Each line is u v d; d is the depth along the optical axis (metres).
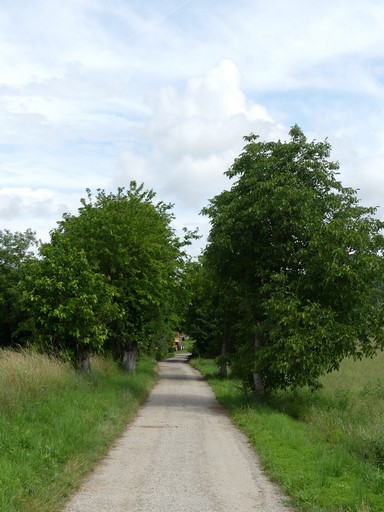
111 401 17.00
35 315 20.58
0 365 15.47
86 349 21.70
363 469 9.55
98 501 8.10
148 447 12.30
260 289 19.59
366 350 18.81
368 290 18.89
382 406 18.31
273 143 20.75
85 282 20.95
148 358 53.66
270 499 8.38
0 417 11.12
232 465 10.67
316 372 17.67
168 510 7.71
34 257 43.69
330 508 7.64
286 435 12.99
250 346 21.09
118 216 26.78
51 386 15.57
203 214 21.25
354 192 20.33
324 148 20.53
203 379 36.72
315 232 18.61
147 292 26.89
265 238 20.05
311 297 18.98
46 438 10.62
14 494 7.34
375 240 19.36
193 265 31.84
